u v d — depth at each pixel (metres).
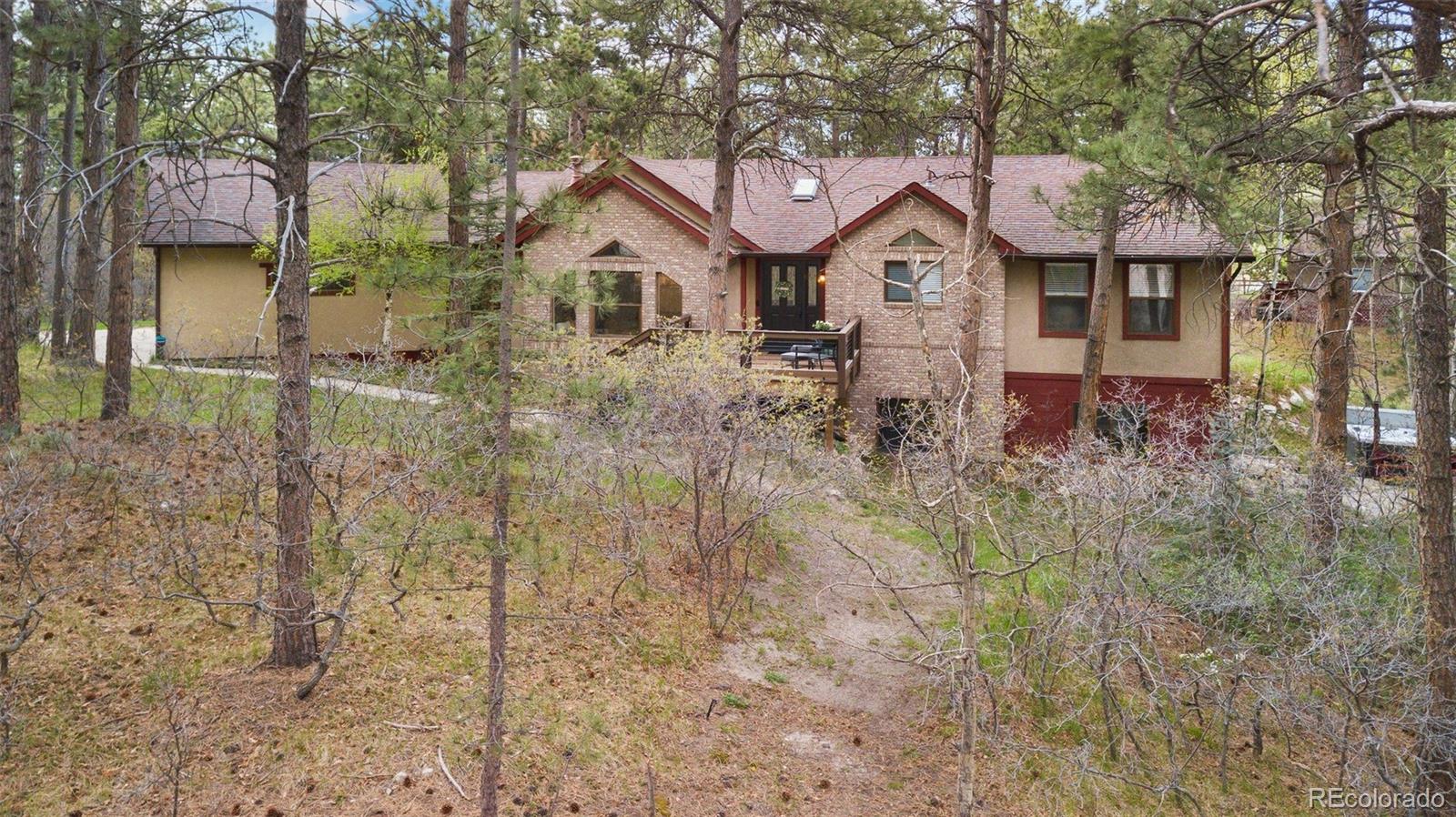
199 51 8.38
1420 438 9.80
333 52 8.38
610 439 11.58
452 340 7.32
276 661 8.75
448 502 9.52
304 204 8.34
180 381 13.07
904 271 22.64
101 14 8.37
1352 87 10.96
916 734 10.10
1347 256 12.27
